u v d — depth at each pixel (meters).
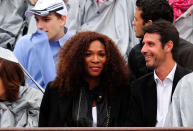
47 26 19.39
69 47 14.09
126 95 14.06
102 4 24.19
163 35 14.51
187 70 14.62
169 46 14.55
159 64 14.53
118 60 14.04
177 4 23.86
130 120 14.06
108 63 13.93
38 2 19.66
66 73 13.77
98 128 10.41
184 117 13.03
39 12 19.27
